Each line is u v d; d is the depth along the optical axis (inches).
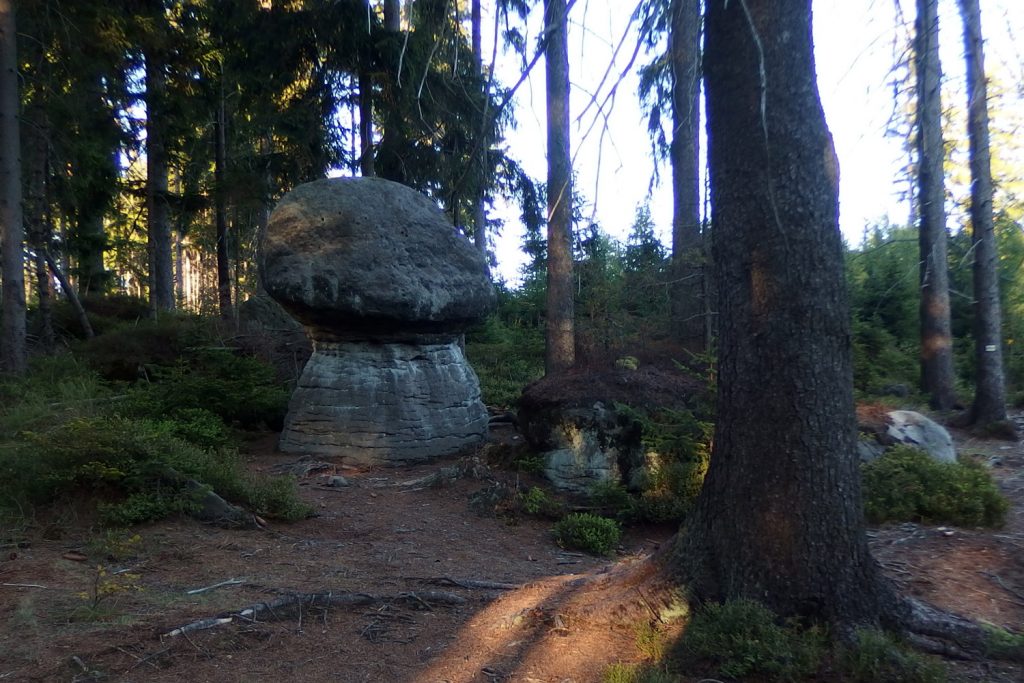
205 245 1258.0
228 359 498.0
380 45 571.8
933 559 239.9
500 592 225.1
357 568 248.2
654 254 684.1
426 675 167.5
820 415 165.3
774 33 166.2
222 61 743.7
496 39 156.7
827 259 166.7
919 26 209.2
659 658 166.7
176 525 269.9
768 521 167.0
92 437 279.4
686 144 585.9
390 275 405.1
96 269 1029.8
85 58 634.2
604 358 426.3
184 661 166.2
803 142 166.6
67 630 176.2
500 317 985.5
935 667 151.6
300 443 417.7
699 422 351.3
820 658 156.6
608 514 337.4
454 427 430.0
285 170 721.6
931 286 652.1
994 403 552.1
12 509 262.4
